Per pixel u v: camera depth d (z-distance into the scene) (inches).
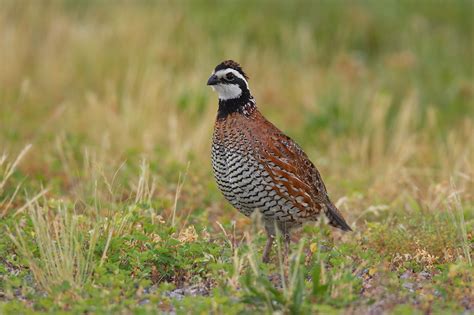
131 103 958.4
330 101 1026.1
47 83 1061.8
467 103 1082.7
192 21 1240.2
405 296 506.9
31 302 506.0
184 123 957.2
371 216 716.0
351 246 591.2
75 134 900.0
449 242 596.7
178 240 579.5
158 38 1159.0
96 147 850.1
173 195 744.3
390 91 1090.1
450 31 1307.8
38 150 846.5
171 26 1213.1
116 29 1180.5
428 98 1092.5
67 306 489.1
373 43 1284.4
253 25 1264.8
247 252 533.0
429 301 497.4
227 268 526.9
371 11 1325.0
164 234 578.2
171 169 804.6
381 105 966.4
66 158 830.5
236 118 582.6
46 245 537.0
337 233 662.5
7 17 1198.3
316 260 552.1
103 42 1148.5
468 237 612.4
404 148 872.3
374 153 901.8
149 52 1124.5
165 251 558.6
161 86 1020.5
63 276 512.4
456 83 1116.5
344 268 540.7
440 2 1369.3
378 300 502.9
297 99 1075.3
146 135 871.1
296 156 590.6
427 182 817.5
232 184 584.1
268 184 575.5
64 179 781.3
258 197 579.2
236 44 1189.7
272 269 543.2
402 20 1309.1
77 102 1026.7
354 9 1309.1
